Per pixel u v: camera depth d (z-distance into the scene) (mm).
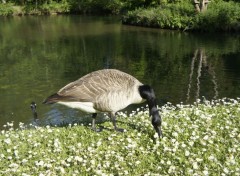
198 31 40312
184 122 7871
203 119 8055
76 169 6070
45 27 46250
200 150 6605
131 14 46656
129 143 6867
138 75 22922
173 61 26547
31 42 35812
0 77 23125
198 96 17969
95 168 6062
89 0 63281
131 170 6008
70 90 6957
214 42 33812
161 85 20359
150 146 6848
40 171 5992
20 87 20500
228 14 39688
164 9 44969
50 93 19172
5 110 16297
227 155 6418
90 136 7289
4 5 63781
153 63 26125
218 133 7312
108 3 61406
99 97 6941
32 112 15734
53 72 24094
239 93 18297
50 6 64625
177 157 6285
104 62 26891
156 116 7109
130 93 7160
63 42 35438
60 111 15438
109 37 37719
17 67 25844
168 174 5883
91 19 54219
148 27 44438
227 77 21688
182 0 49031
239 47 31016
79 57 28781
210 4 45031
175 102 17016
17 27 46938
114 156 6434
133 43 34156
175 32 40469
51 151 6734
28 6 64188
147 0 49781
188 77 21984
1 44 35188
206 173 5703
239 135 7117
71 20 53438
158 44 33500
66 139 7195
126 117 8953
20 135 7531
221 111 8781
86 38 37375
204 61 26219
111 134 7254
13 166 6078
